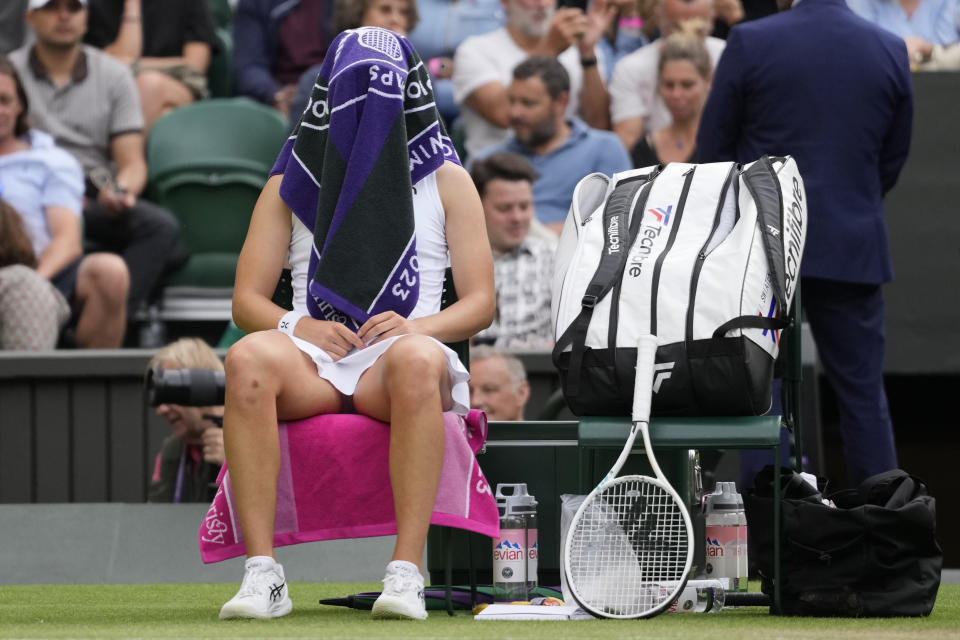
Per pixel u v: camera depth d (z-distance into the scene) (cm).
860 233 1454
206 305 2366
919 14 2309
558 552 1111
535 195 2322
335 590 1400
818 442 1747
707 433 948
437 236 1041
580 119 2412
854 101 1466
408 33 2434
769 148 1484
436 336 991
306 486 962
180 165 2430
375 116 1002
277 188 1059
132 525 1636
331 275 990
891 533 934
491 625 848
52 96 2433
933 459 2311
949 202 2030
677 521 1002
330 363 979
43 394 1961
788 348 1061
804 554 945
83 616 1015
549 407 1545
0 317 2070
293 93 2669
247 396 926
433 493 921
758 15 2461
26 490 1956
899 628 840
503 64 2417
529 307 2145
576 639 727
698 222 1012
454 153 1063
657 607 903
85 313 2208
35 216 2247
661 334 959
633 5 2450
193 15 2650
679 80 2361
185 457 1727
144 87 2539
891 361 2041
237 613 899
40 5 2394
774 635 771
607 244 1012
